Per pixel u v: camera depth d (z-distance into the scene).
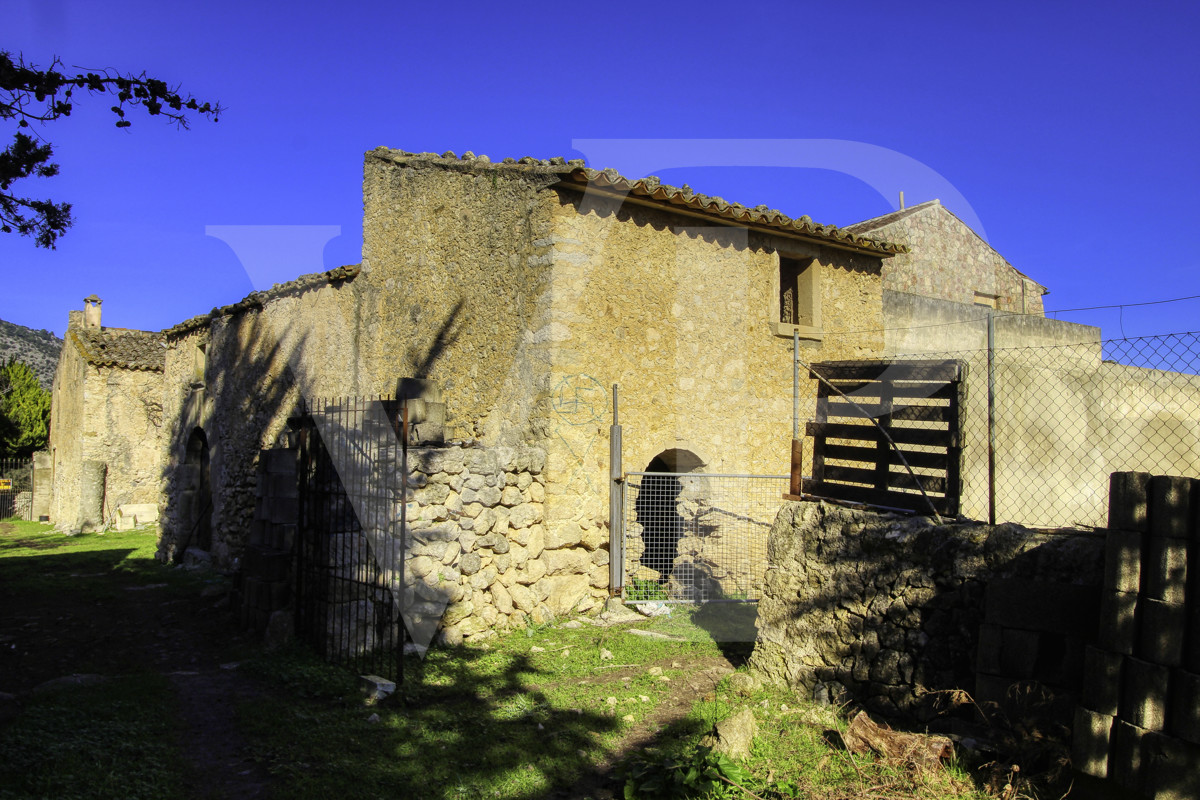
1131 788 3.33
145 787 3.85
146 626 7.75
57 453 22.06
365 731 4.79
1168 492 3.30
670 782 3.88
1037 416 8.88
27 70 4.83
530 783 4.09
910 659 4.80
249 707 5.15
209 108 5.21
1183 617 3.24
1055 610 3.99
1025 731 3.95
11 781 3.71
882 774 3.94
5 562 12.63
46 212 6.06
